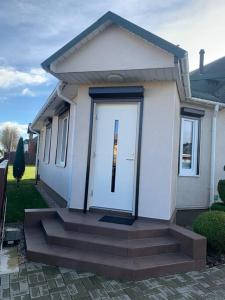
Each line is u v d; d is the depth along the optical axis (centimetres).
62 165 826
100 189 602
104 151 604
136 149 571
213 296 359
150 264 409
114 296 348
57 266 423
